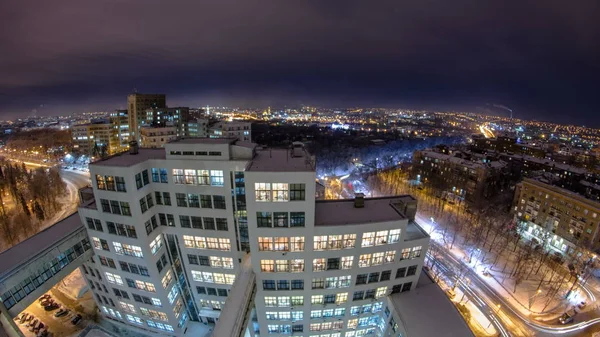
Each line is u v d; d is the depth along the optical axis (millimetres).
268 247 46688
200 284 59406
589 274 84938
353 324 54781
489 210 128000
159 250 55094
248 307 43469
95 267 58312
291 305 51188
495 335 67375
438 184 160250
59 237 50312
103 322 65812
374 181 176125
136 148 57156
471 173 145500
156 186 53000
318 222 47531
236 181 50500
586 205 91750
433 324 45312
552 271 87750
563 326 69875
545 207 105562
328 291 50312
